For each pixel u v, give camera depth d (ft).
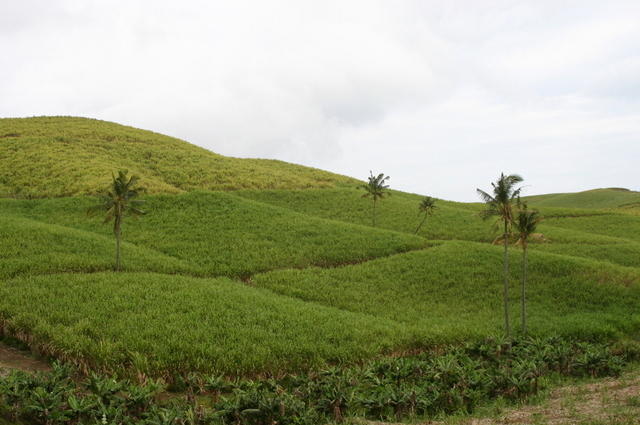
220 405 61.00
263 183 298.35
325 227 206.69
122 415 55.47
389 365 80.69
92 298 104.06
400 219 258.98
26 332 84.84
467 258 170.19
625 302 136.56
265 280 144.66
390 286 145.69
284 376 79.25
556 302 138.00
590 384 78.23
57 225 175.83
